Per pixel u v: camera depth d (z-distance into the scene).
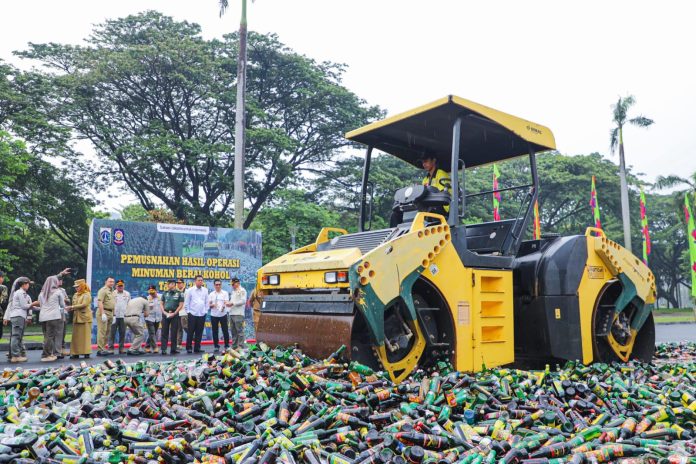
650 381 6.82
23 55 31.75
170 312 14.83
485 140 8.27
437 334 6.71
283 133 34.12
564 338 7.58
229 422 4.73
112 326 14.73
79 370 7.10
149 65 31.44
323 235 8.06
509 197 45.16
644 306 8.41
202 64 33.06
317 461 3.96
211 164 33.06
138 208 51.09
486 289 7.07
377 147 8.57
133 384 6.27
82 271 40.03
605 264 8.05
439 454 4.11
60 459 3.92
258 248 18.95
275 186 35.19
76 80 30.81
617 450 4.20
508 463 3.95
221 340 18.19
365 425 4.70
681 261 62.03
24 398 5.73
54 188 31.69
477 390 5.49
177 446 4.04
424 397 5.42
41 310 12.79
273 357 6.36
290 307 6.93
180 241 17.95
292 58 35.19
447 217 7.47
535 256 7.85
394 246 6.28
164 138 31.61
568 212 50.06
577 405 5.42
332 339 6.25
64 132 30.53
